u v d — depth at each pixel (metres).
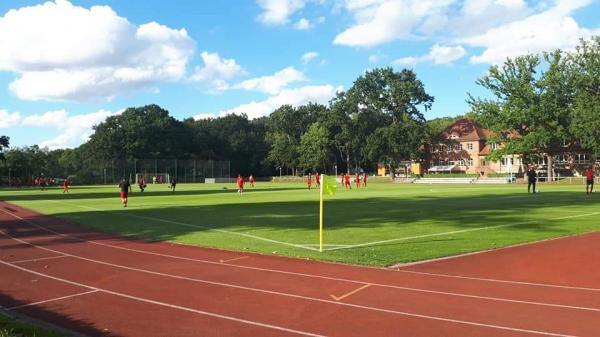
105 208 33.44
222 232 19.44
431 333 7.56
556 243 15.66
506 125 82.25
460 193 46.91
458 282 10.68
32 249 16.23
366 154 115.38
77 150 143.00
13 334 7.12
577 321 7.98
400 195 44.84
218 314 8.73
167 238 18.11
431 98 116.81
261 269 12.28
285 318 8.42
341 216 25.08
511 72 81.94
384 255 13.83
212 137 151.00
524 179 80.56
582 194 42.47
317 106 147.50
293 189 67.19
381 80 117.75
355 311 8.71
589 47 79.88
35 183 103.00
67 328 8.23
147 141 136.38
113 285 10.97
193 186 88.06
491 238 16.77
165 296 9.96
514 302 9.10
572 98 81.69
